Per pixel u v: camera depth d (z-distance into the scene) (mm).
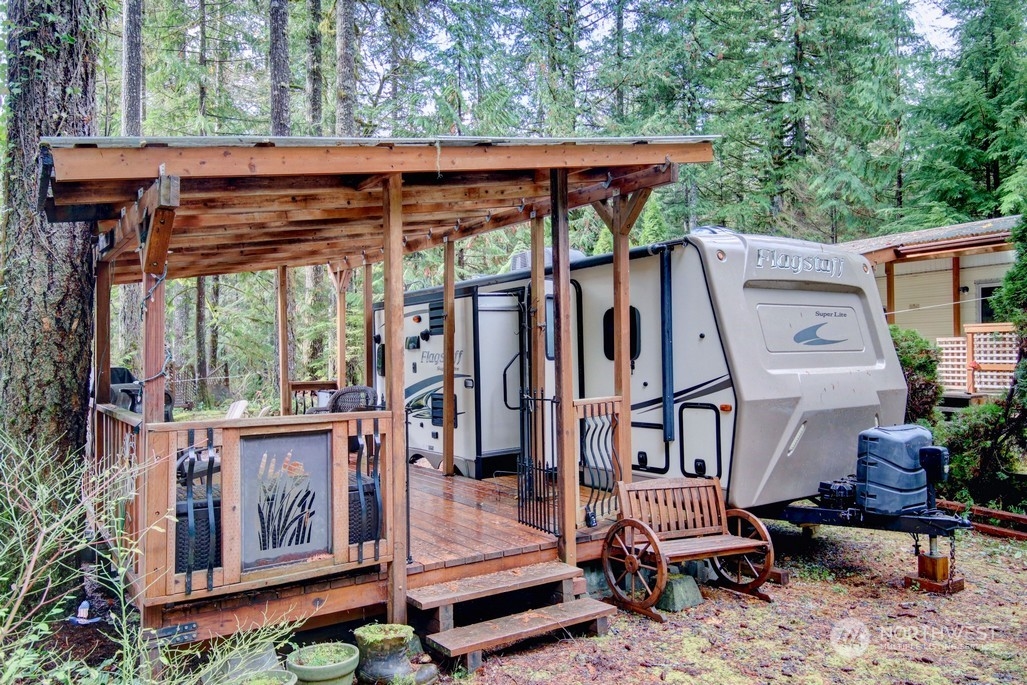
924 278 13477
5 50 4441
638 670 3541
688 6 16203
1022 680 3395
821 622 4199
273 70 11031
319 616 3666
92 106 4684
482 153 3771
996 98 17422
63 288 4469
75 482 3967
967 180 17375
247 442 3254
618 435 4633
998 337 9953
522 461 5031
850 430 5457
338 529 3461
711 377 4918
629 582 4664
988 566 5297
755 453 4824
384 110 13117
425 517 4934
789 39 16203
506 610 4359
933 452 4617
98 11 4742
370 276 7625
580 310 6062
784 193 16531
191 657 3332
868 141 16672
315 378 13000
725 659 3674
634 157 4281
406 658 3357
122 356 12711
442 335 7059
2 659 2818
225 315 15469
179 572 3131
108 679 2885
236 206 3682
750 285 5066
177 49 14922
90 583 4426
